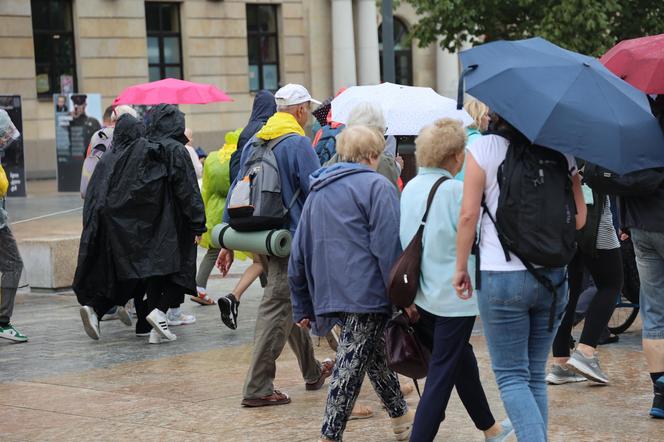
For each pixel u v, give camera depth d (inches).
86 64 2733.8
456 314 419.8
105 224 727.7
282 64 3171.8
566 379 595.5
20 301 961.5
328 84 3248.0
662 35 534.3
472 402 447.5
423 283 426.6
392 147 661.3
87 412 556.4
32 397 593.6
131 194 718.5
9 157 2028.8
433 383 421.4
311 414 539.5
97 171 742.5
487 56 410.9
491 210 397.1
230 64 3038.9
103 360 691.4
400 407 486.9
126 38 2800.2
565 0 1754.4
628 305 719.1
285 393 575.5
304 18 3201.3
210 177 876.6
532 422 393.4
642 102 400.5
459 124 432.1
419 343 439.5
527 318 400.2
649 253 522.0
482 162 394.6
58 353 719.1
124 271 721.6
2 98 2003.0
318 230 452.8
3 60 2586.1
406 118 642.8
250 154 563.2
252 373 553.6
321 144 740.0
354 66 3225.9
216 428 518.0
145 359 692.1
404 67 3437.5
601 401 554.6
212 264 913.5
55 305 935.7
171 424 527.8
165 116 741.3
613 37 1833.2
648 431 497.0
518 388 398.9
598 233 569.6
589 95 388.5
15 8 2596.0
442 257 422.6
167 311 769.6
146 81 2849.4
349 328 450.0
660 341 520.7
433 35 1959.9
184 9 2938.0
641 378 603.5
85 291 745.0
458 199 421.1
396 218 439.8
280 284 549.0
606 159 381.7
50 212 1689.2
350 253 444.5
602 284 580.7
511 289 392.8
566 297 406.6
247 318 844.6
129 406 566.3
